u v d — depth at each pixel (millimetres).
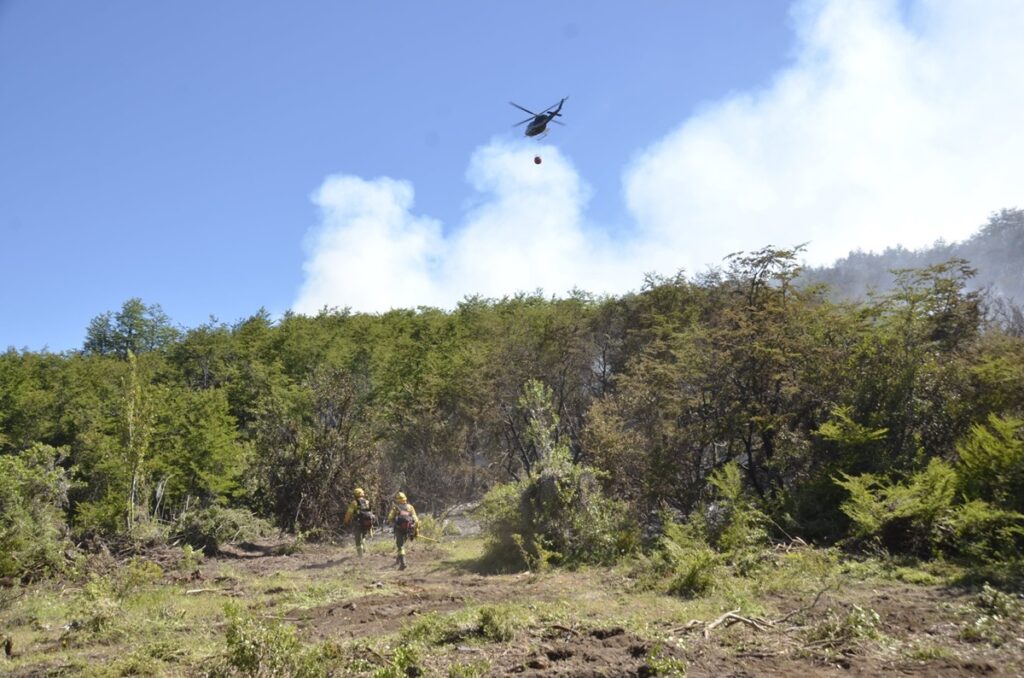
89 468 21094
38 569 13086
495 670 5836
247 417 29938
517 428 25297
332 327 39312
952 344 15328
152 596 10266
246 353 34406
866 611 7293
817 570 9875
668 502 16125
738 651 6355
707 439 15898
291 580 12844
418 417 26078
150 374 30484
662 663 5621
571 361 26594
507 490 14133
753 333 16078
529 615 7617
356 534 16344
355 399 23078
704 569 9594
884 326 15492
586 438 17047
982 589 8328
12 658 7605
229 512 18984
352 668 5816
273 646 5621
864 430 13398
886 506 11156
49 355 38781
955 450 13562
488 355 27047
